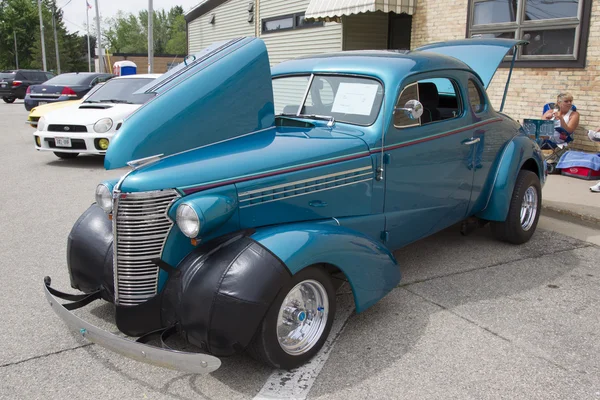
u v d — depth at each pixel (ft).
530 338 11.87
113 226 10.08
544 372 10.54
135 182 9.85
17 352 11.22
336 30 43.88
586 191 24.07
